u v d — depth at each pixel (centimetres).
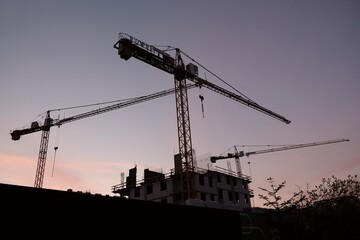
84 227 665
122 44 5394
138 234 771
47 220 611
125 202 768
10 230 557
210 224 1025
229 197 5697
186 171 5162
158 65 6025
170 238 857
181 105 6119
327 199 1650
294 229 1620
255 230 1382
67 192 659
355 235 1502
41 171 8556
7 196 568
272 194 1731
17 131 8875
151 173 5647
